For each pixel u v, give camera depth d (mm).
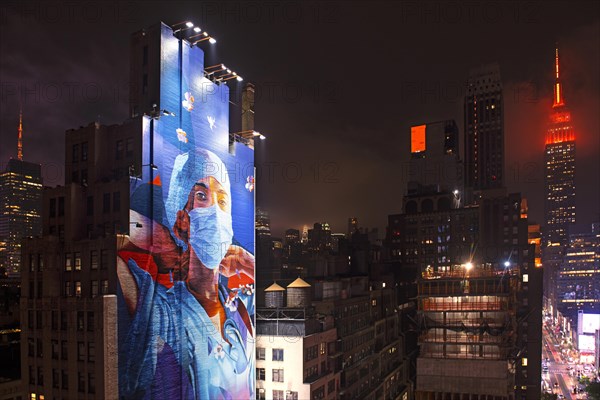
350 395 105312
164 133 71875
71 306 63375
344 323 109875
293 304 98875
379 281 145250
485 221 180500
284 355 88750
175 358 70375
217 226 82812
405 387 143625
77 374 62125
